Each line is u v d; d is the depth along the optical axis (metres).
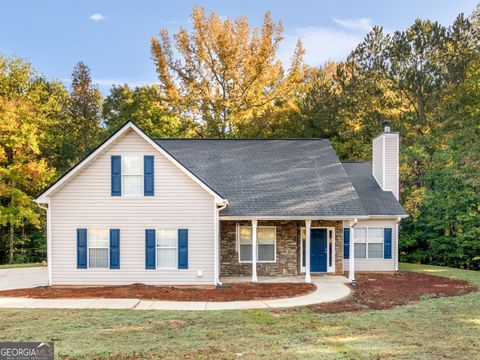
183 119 37.47
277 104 37.09
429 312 13.34
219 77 36.78
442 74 31.80
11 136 30.78
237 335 10.54
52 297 15.47
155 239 18.09
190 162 22.53
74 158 40.62
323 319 12.28
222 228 20.77
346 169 26.27
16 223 31.86
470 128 28.39
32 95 33.66
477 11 33.00
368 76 35.84
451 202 27.20
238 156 23.20
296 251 21.03
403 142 32.97
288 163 22.69
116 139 18.05
